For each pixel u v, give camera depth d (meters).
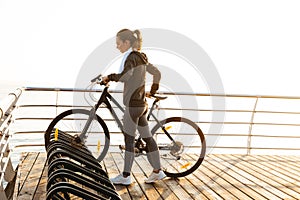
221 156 6.39
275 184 4.84
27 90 5.66
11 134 3.98
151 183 4.64
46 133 4.83
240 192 4.45
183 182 4.76
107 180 2.90
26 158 5.54
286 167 5.81
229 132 23.28
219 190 4.49
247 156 6.51
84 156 3.42
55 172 2.64
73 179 2.58
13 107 4.27
